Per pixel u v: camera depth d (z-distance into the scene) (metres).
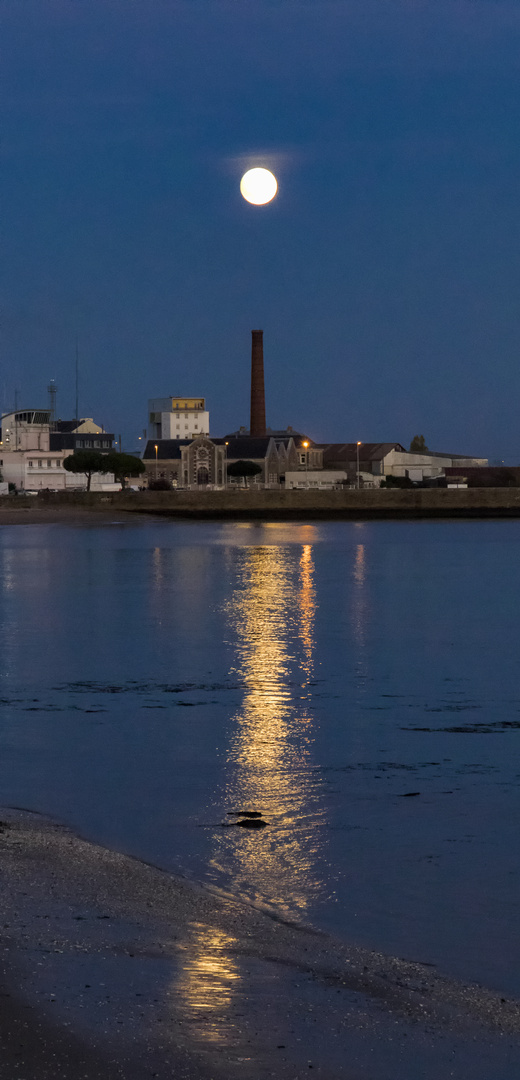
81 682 31.97
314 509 180.88
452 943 11.28
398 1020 9.10
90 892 12.19
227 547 107.31
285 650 39.25
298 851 14.74
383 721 25.67
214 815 16.75
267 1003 9.23
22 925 10.79
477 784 19.08
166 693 30.02
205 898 12.41
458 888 13.13
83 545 109.62
